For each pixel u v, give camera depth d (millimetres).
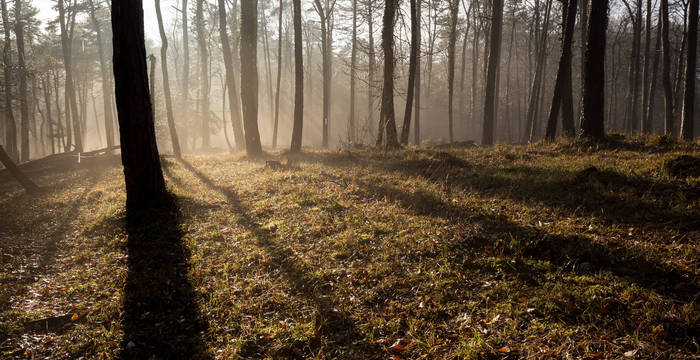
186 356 4172
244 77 19547
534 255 5211
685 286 4062
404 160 13195
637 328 3564
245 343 4250
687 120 18406
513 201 7434
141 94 8906
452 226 6500
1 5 30266
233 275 5938
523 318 4043
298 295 5152
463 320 4191
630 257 4734
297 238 7059
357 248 6281
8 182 16109
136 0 8680
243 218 8602
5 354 4293
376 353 3947
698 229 5117
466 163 11719
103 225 8492
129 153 9000
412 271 5355
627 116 32156
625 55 42781
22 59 33375
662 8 22406
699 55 39500
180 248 6988
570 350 3484
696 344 3258
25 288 5930
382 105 18641
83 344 4426
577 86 45781
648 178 7258
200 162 18781
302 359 3990
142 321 4879
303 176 11898
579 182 7695
